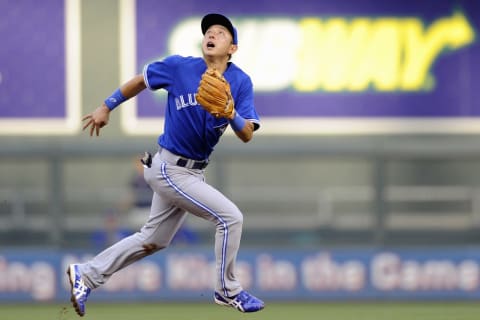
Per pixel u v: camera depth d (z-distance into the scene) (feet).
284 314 124.57
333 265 145.38
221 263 77.30
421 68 193.57
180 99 75.82
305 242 187.83
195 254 143.74
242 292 78.69
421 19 192.95
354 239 188.75
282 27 191.83
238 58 191.93
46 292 142.31
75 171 186.70
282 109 192.54
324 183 190.29
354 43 192.44
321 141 193.26
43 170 187.32
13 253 142.61
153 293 143.02
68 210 185.88
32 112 190.60
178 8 191.01
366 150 151.74
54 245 149.28
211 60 75.72
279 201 190.60
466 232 188.85
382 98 193.36
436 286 145.38
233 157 152.87
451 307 134.62
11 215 186.29
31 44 190.49
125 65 191.11
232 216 76.54
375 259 145.69
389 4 192.54
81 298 78.59
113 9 191.11
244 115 75.41
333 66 192.65
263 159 156.87
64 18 190.70
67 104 190.80
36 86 190.70
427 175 190.29
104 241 158.10
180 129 75.92
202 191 76.54
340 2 192.03
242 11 191.31
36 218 186.70
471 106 193.88
